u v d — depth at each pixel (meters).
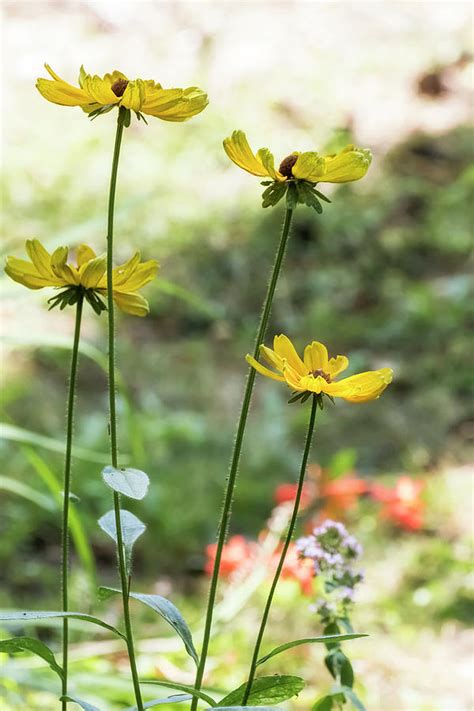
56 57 10.51
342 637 1.41
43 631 3.61
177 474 5.04
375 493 4.43
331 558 1.87
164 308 6.99
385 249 7.67
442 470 5.20
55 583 4.12
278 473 5.22
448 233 7.80
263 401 6.09
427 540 4.34
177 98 1.38
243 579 3.65
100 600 1.47
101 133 9.21
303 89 9.90
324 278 7.38
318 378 1.38
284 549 1.46
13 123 9.35
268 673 3.37
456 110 9.70
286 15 11.20
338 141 9.22
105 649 3.36
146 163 8.74
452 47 10.50
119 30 10.97
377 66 10.30
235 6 11.30
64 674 1.52
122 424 5.43
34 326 6.46
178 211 7.95
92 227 3.12
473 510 4.60
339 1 11.44
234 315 7.05
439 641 3.73
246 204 8.13
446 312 6.79
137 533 1.52
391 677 3.51
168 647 3.36
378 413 5.80
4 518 4.63
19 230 7.57
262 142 9.18
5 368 6.07
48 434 5.34
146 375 6.24
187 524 4.62
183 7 11.20
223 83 10.09
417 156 9.02
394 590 4.02
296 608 3.69
